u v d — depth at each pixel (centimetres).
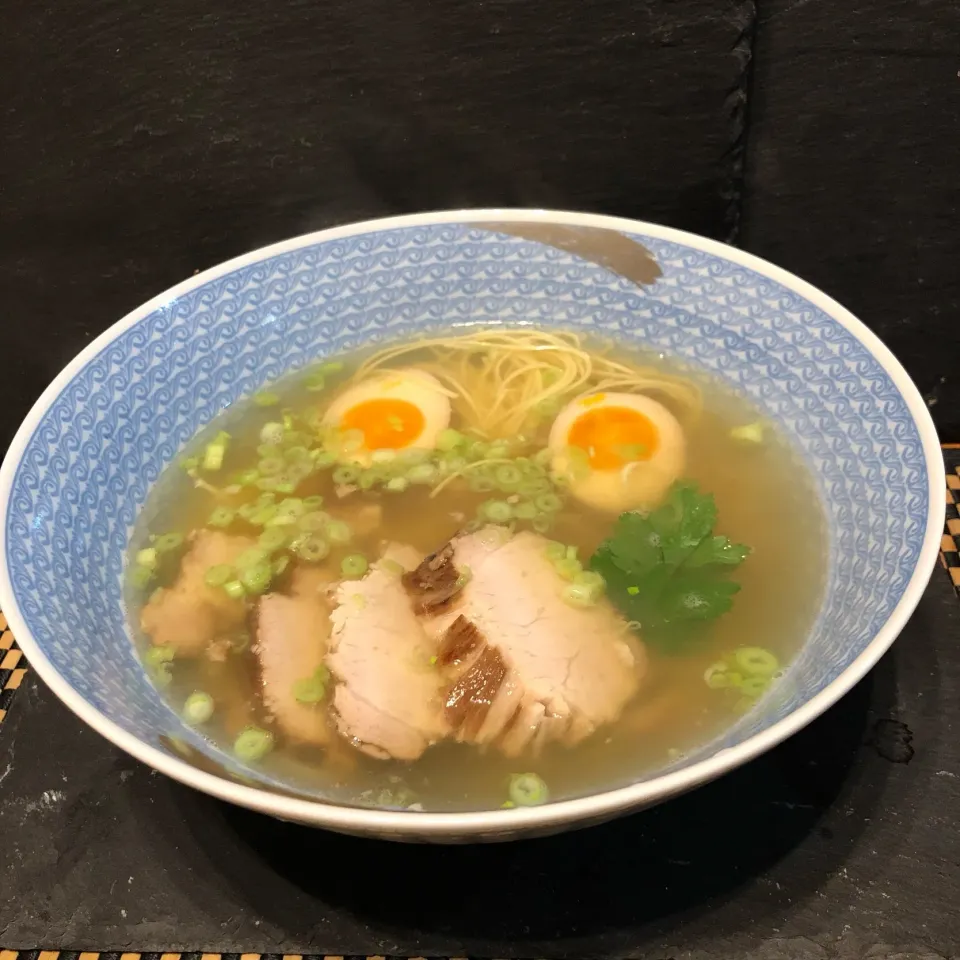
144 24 31
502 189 36
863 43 32
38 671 22
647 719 26
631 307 34
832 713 27
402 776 25
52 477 27
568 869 24
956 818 25
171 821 26
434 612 28
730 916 24
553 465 32
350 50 32
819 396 30
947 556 31
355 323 35
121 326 30
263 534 30
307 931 24
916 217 36
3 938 24
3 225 36
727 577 28
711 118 34
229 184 35
